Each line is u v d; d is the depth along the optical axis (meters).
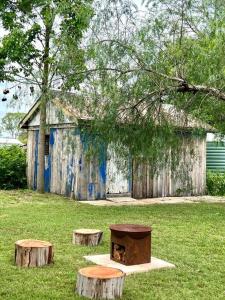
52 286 4.57
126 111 8.80
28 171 14.73
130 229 5.53
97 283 4.21
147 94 8.47
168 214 9.70
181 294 4.46
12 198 11.97
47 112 13.58
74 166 12.42
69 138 11.58
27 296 4.24
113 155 9.63
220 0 7.84
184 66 8.09
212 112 9.28
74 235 6.54
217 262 5.70
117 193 12.83
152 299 4.28
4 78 12.33
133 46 8.16
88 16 8.20
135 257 5.43
